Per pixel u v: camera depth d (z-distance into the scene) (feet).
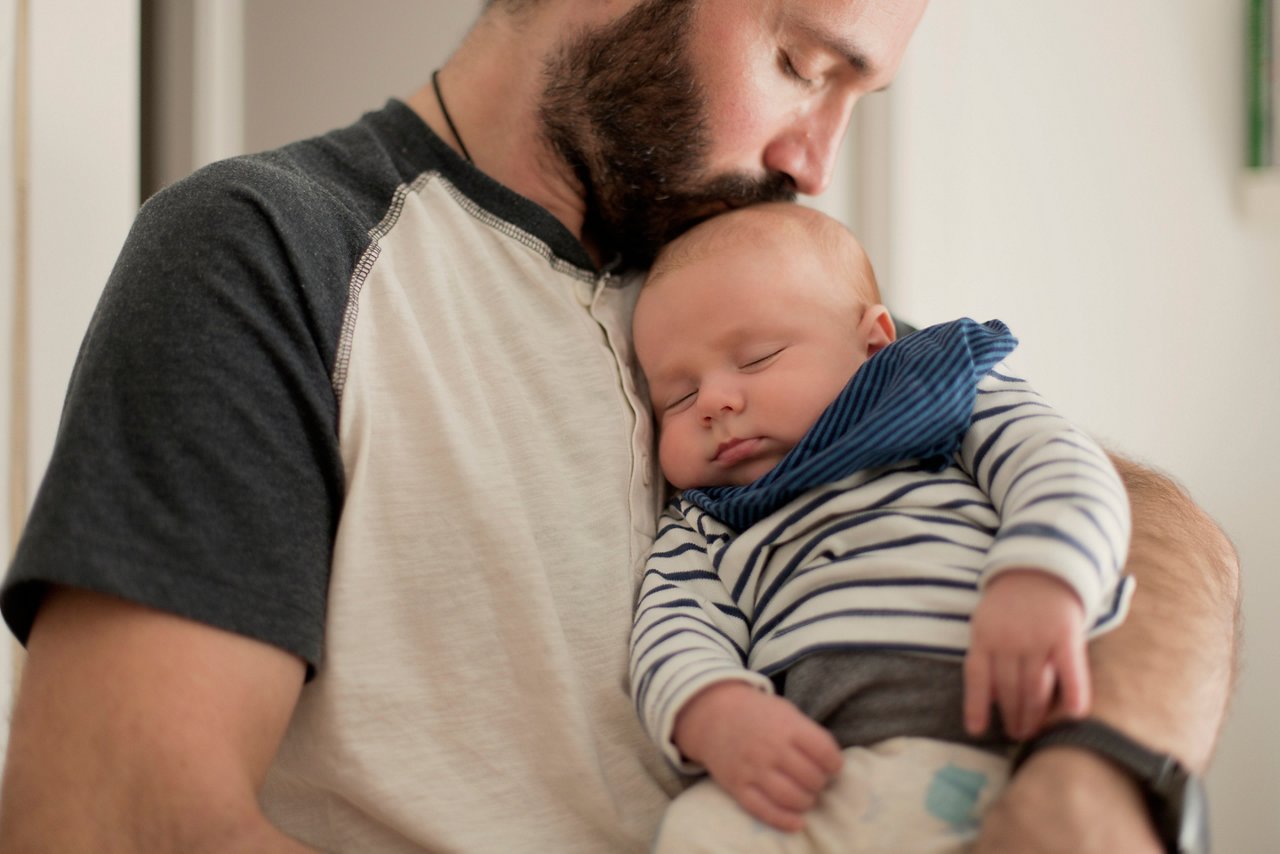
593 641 3.13
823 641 2.86
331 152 3.57
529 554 3.05
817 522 3.11
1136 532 3.35
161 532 2.60
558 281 3.62
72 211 4.47
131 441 2.65
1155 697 2.64
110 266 4.58
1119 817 2.37
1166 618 2.93
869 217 7.01
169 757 2.46
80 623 2.58
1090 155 7.72
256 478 2.73
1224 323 8.04
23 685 2.61
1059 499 2.65
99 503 2.58
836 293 3.66
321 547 2.85
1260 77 7.92
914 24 3.97
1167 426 7.89
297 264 2.99
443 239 3.48
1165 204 7.97
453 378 3.21
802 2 3.70
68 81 4.47
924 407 3.03
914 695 2.74
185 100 5.63
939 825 2.55
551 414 3.36
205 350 2.76
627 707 3.12
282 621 2.69
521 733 3.00
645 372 3.71
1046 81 7.55
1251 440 8.02
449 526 3.04
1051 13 7.57
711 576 3.23
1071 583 2.47
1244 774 7.59
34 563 2.52
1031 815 2.38
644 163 3.81
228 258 2.89
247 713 2.60
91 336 2.87
